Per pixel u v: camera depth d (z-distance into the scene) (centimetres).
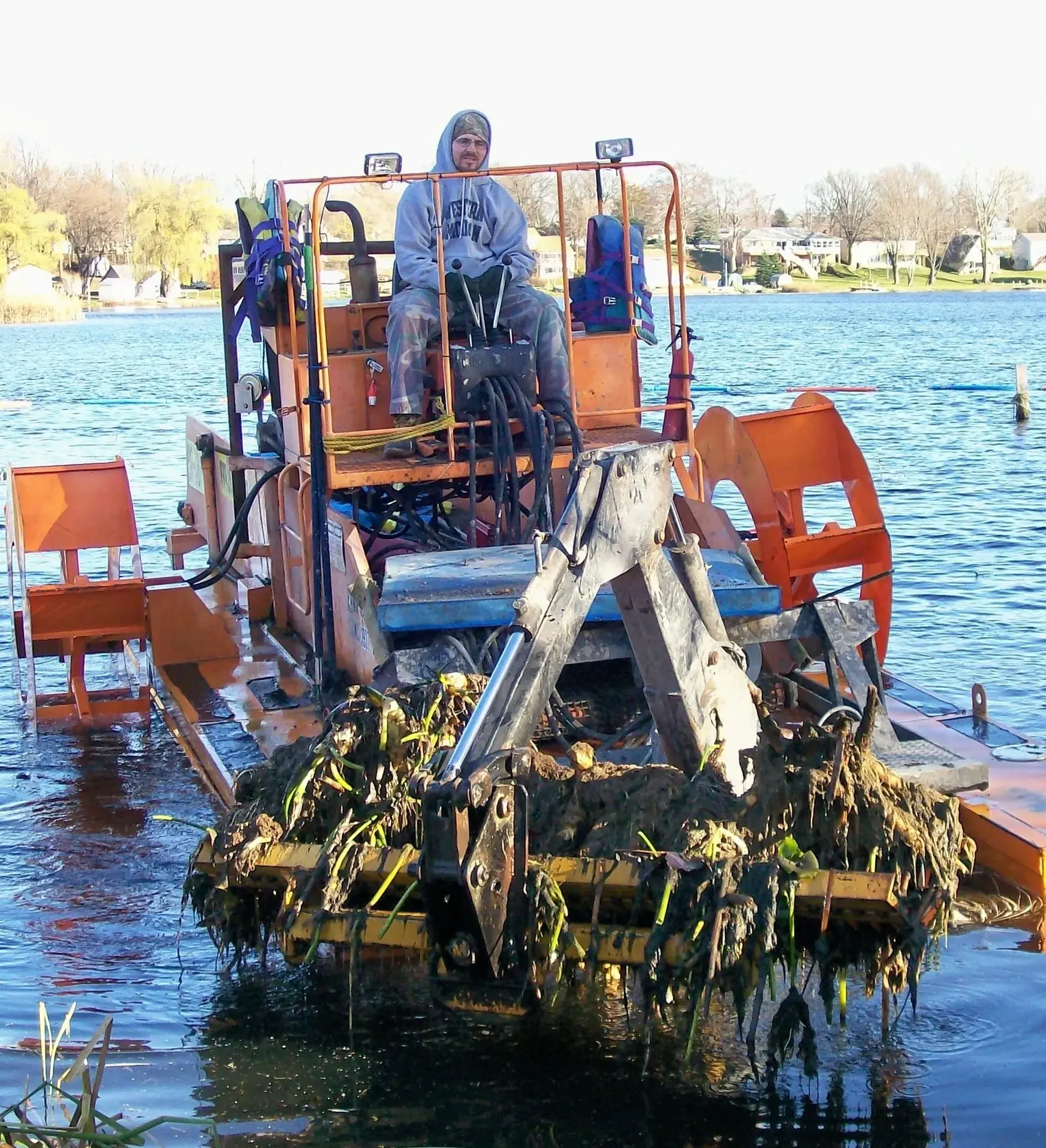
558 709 657
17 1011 517
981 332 6038
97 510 971
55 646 949
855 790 465
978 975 516
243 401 968
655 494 484
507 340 852
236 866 491
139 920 598
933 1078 455
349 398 856
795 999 450
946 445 2231
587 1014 493
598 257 927
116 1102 453
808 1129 432
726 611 652
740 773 521
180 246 9925
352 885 479
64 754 836
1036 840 575
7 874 652
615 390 905
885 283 12112
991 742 724
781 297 10906
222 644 921
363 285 933
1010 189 12550
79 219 10350
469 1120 440
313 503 782
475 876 407
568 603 454
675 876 439
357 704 520
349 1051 482
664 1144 427
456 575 675
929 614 1145
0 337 6481
